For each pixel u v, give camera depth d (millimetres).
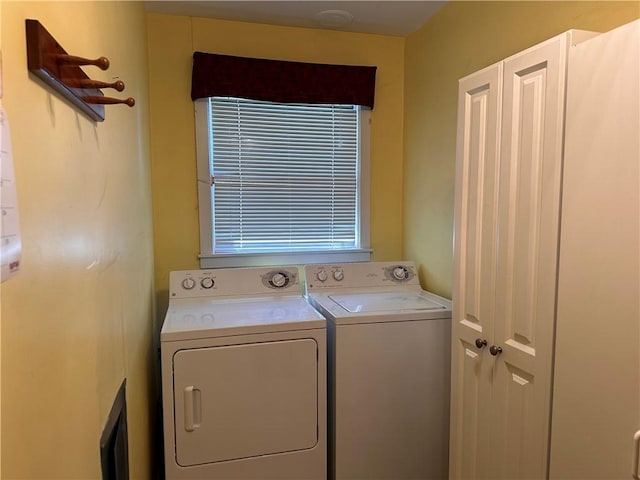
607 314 987
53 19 700
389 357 1861
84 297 823
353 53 2488
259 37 2348
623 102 941
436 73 2230
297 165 2492
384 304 2037
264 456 1738
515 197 1294
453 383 1628
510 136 1307
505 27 1714
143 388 1661
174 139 2297
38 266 593
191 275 2193
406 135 2574
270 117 2424
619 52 950
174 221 2336
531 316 1240
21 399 530
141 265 1719
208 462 1675
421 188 2416
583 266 1048
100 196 983
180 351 1625
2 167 473
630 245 932
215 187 2387
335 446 1838
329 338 1886
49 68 617
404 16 2254
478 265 1470
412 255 2541
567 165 1091
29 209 565
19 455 521
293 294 2277
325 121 2510
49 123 649
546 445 1192
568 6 1412
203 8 2160
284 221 2508
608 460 995
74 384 748
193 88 2252
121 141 1297
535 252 1220
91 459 841
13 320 507
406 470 1922
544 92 1175
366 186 2578
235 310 1957
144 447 1642
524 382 1273
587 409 1046
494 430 1411
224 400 1679
